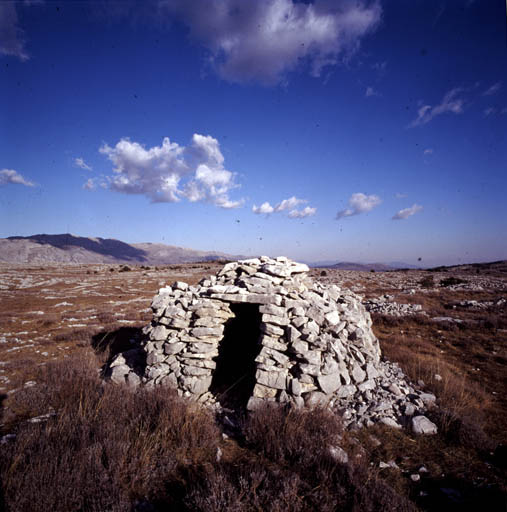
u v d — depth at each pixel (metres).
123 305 22.64
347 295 9.47
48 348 10.55
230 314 7.06
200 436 4.53
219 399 6.29
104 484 3.33
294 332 5.97
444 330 13.02
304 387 5.67
